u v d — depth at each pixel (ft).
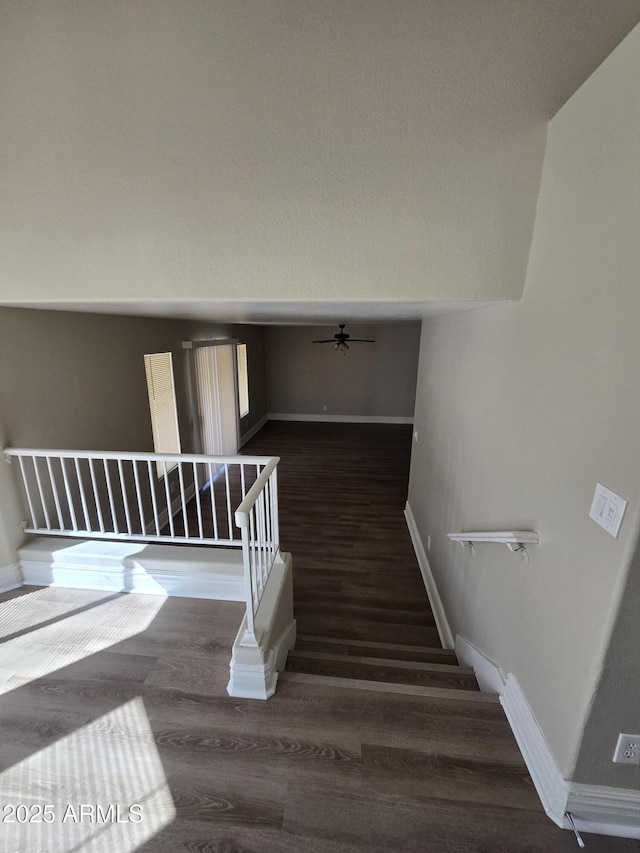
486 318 6.67
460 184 4.85
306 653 7.38
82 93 5.16
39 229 5.74
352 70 4.67
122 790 4.46
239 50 4.78
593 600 3.55
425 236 5.07
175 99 5.03
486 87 4.53
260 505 6.22
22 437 8.14
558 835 4.01
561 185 4.21
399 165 4.88
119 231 5.60
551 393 4.38
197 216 5.39
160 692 5.65
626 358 3.10
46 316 8.70
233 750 4.84
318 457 22.25
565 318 4.09
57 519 9.17
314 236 5.24
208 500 16.93
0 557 7.68
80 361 9.87
